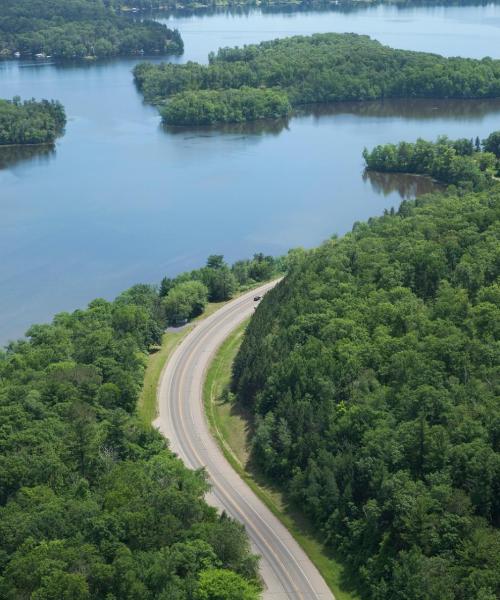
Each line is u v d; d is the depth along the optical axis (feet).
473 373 546.26
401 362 567.18
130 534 445.78
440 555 435.12
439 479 464.24
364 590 463.42
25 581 411.75
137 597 409.28
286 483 560.61
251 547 508.12
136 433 581.94
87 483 496.64
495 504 453.17
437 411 516.73
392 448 495.00
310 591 470.39
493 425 483.10
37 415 576.20
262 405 618.44
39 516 454.40
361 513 496.64
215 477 583.17
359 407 539.70
